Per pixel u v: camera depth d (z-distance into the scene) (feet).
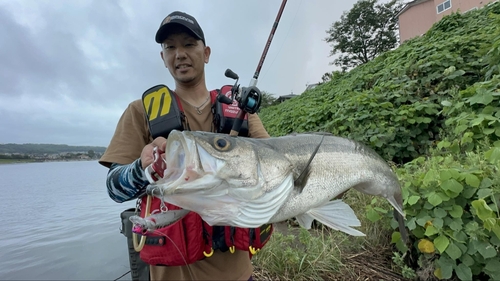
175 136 4.18
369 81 24.77
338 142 6.43
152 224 3.79
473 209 7.00
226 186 4.37
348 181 6.24
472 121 9.96
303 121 22.20
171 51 5.60
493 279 6.50
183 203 3.99
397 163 14.24
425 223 7.65
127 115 5.36
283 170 5.07
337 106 19.60
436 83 17.51
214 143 4.41
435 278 7.54
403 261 8.63
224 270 5.04
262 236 5.00
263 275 8.49
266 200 4.74
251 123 6.27
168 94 5.37
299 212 5.35
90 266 8.89
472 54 17.87
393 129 13.73
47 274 8.19
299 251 9.01
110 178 4.46
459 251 6.87
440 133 13.06
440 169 7.95
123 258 9.60
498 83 10.93
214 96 6.08
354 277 8.37
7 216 15.34
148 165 3.97
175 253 4.38
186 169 4.07
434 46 21.93
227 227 4.70
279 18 6.92
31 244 10.84
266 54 6.88
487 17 29.55
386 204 9.33
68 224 13.50
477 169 7.45
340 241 9.86
